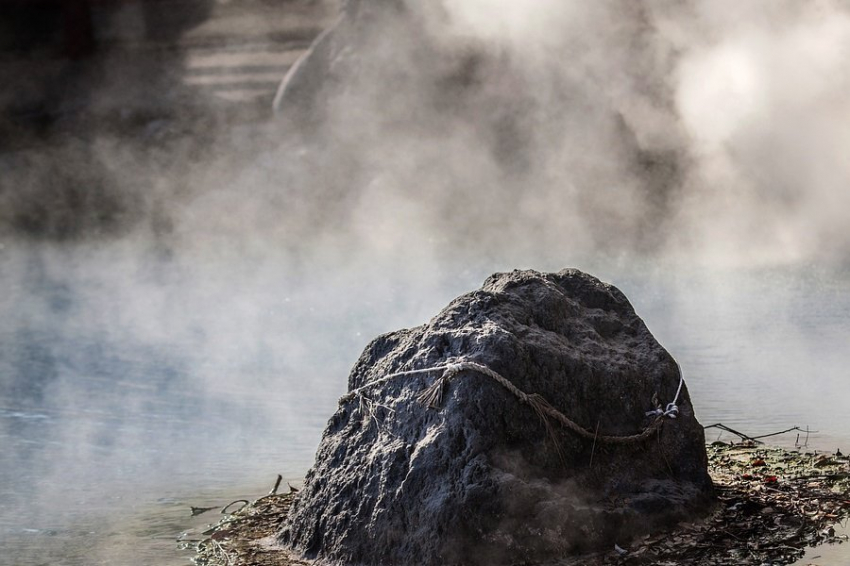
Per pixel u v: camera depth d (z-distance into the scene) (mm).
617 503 4902
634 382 5230
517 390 4785
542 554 4605
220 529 5414
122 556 5152
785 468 5938
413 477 4672
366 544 4703
